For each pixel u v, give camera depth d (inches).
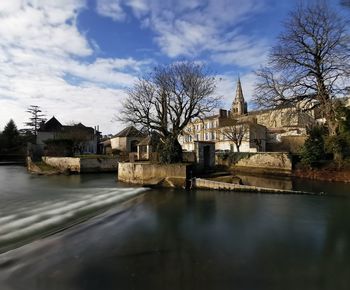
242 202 606.2
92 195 733.3
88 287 236.7
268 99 1045.2
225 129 2030.0
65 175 1346.0
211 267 278.2
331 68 934.4
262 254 312.8
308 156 1042.1
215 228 418.3
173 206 579.2
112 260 296.0
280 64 1067.3
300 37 986.7
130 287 237.0
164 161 922.1
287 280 249.9
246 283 244.4
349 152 956.0
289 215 488.1
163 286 239.0
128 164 955.3
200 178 823.1
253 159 1283.2
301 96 1003.3
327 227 415.2
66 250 326.6
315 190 736.3
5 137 2763.3
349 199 623.5
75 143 2018.9
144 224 446.6
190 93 1034.7
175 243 352.5
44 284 241.8
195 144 1006.4
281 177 1032.8
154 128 1022.4
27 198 695.7
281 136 1818.4
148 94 1055.0
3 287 235.1
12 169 1749.5
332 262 289.4
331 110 939.3
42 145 2142.0
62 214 517.7
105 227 429.7
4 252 319.3
